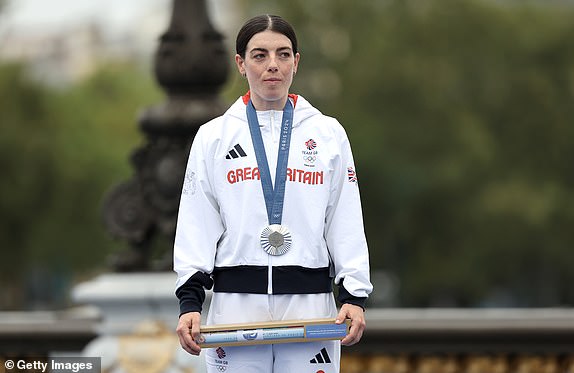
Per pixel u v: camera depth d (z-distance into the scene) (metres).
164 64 22.45
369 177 99.44
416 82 97.38
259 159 13.40
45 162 99.69
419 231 101.12
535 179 100.75
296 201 13.34
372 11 100.88
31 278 133.00
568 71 102.06
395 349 22.91
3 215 98.69
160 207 22.55
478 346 22.83
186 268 13.36
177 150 22.44
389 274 106.19
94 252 105.00
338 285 13.40
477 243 99.88
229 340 13.00
